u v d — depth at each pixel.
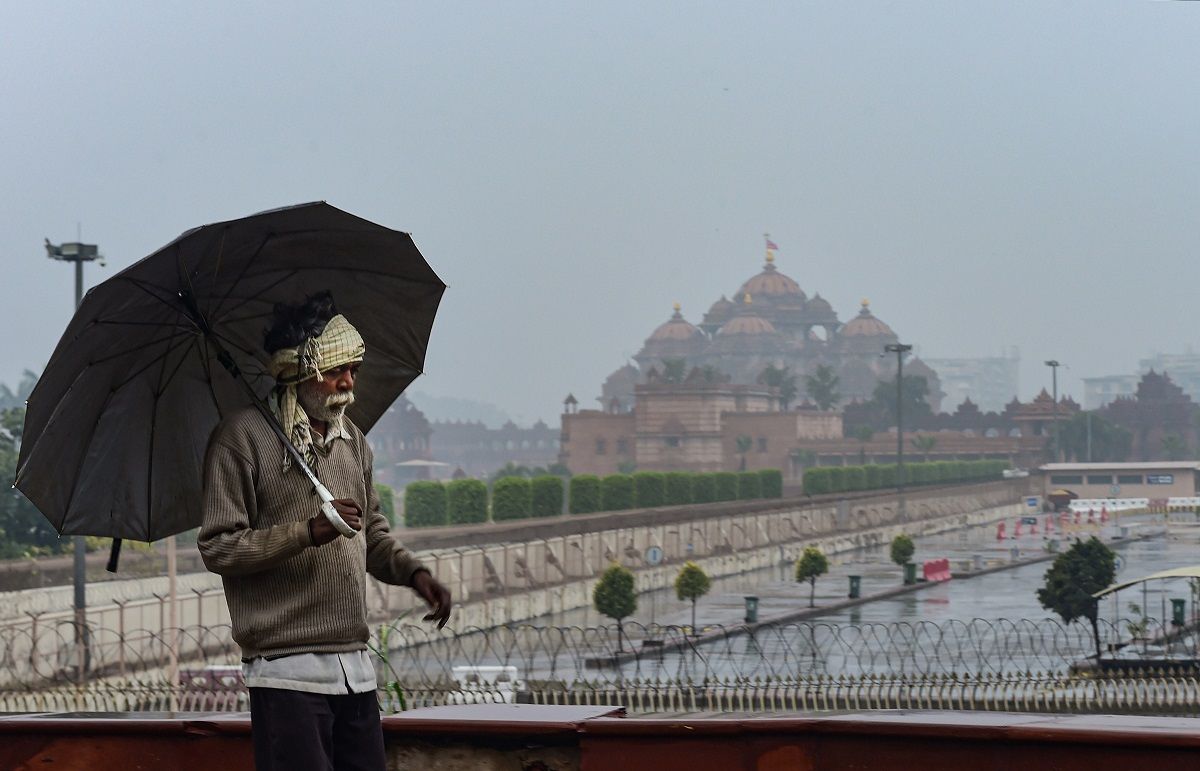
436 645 35.41
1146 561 60.88
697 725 3.44
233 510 2.85
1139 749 3.05
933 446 131.50
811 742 3.37
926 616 42.66
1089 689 20.75
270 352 2.97
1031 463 131.25
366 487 3.10
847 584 56.22
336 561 2.90
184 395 3.23
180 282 2.97
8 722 3.76
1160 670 22.61
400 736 3.66
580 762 3.55
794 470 130.25
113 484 3.22
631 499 69.12
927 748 3.25
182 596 29.33
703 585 42.44
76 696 19.94
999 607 45.00
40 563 31.61
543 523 53.81
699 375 133.25
